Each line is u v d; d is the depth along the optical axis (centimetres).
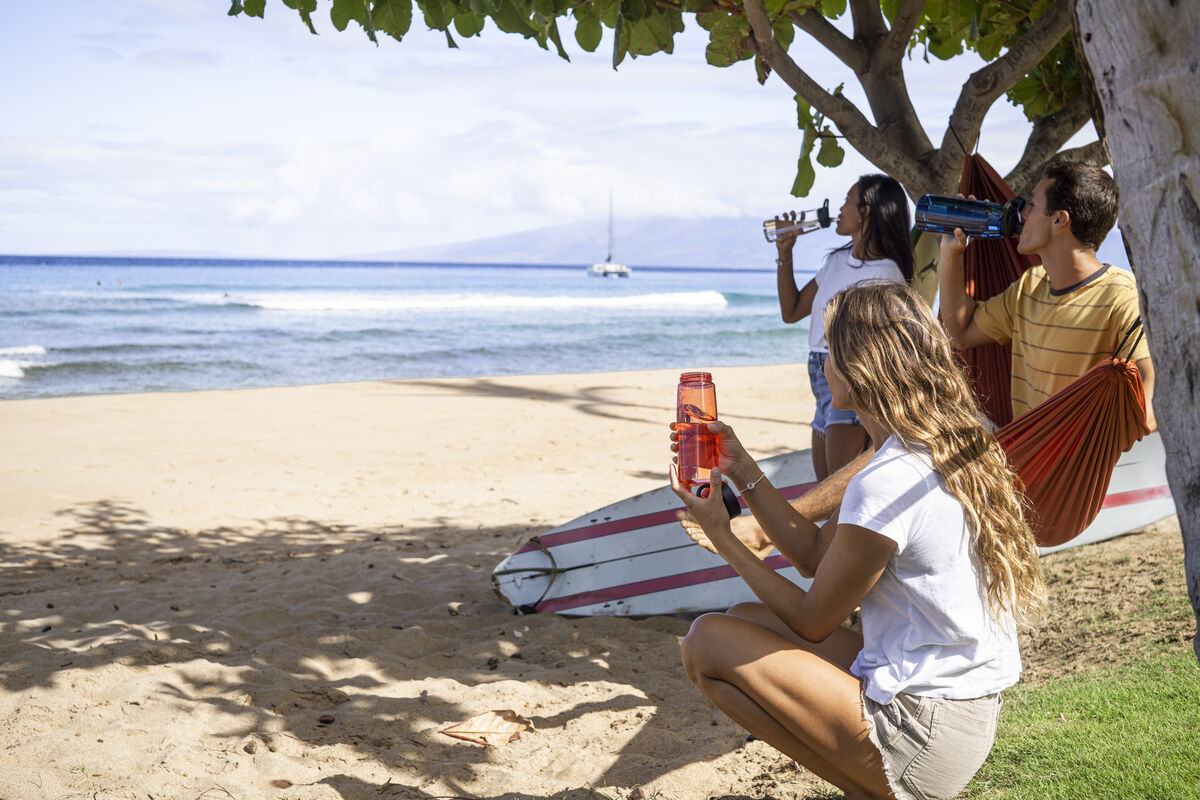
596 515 482
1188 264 150
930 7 476
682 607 475
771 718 217
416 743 326
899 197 383
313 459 1013
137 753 315
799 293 441
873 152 397
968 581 200
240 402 1447
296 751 320
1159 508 534
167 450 1058
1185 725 264
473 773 301
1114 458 277
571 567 484
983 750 205
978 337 322
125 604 497
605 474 938
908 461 200
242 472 940
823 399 416
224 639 441
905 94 416
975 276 344
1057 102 457
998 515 203
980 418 271
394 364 2392
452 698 367
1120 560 467
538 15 364
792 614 209
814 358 420
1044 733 276
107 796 283
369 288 6769
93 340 2744
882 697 202
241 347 2639
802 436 1120
